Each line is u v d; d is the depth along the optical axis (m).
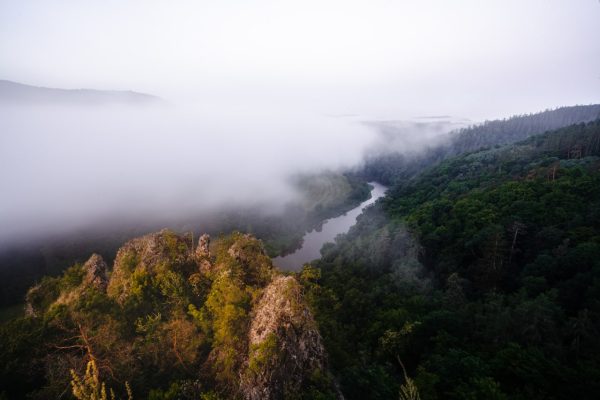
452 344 51.84
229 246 57.91
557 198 93.44
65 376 37.44
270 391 35.47
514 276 73.75
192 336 43.88
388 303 76.88
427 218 119.19
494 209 103.56
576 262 64.75
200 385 38.25
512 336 48.53
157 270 52.41
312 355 39.69
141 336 44.03
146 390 37.97
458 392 37.91
